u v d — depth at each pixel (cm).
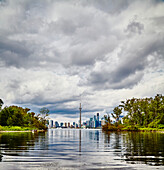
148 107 10369
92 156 1323
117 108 10881
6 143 2278
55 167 985
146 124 10412
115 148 1802
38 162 1105
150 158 1237
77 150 1647
